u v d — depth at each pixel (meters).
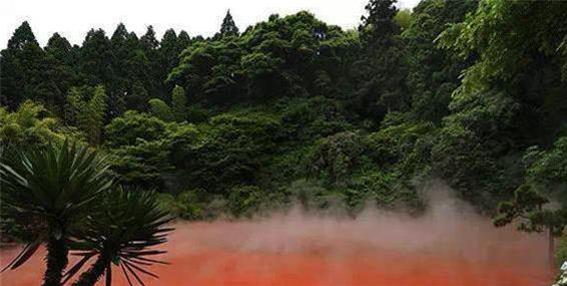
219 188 24.17
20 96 25.38
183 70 32.00
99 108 25.38
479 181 17.33
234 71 30.52
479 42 5.14
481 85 5.80
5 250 12.08
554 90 16.03
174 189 23.97
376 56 28.34
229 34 36.41
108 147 25.39
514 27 4.81
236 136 25.77
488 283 9.48
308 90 30.03
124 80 30.69
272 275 11.10
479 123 17.61
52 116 23.52
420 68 23.27
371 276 10.70
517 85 17.02
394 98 26.16
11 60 26.08
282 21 30.72
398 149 22.30
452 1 22.66
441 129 19.81
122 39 33.88
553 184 12.10
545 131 17.38
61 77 27.64
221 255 13.93
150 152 24.16
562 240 9.17
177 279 10.58
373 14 28.86
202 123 28.62
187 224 20.86
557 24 4.69
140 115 27.00
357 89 29.27
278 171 24.72
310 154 24.11
